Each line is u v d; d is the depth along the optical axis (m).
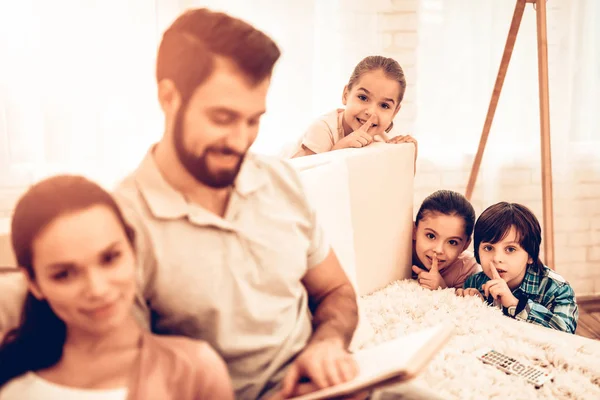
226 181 0.83
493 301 1.56
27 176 1.94
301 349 0.92
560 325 1.49
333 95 2.22
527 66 2.29
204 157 0.80
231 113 0.79
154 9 1.96
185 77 0.77
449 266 1.71
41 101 1.93
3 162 1.92
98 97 1.97
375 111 1.73
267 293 0.88
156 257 0.79
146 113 2.02
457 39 2.25
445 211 1.60
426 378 1.18
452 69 2.28
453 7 2.22
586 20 2.28
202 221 0.82
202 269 0.81
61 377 0.69
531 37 2.26
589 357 1.26
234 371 0.85
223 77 0.77
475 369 1.21
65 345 0.70
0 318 0.78
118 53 1.96
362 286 1.50
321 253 0.99
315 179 1.25
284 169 0.98
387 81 1.70
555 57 2.30
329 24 2.17
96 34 1.93
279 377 0.89
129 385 0.69
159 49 0.80
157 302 0.81
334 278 1.01
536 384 1.17
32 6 1.88
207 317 0.82
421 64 2.26
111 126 2.00
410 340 0.84
